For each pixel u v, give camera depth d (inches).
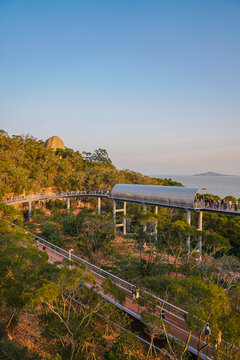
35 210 2377.0
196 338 703.7
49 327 668.1
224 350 519.5
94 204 3344.0
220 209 1517.0
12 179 2482.8
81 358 638.5
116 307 847.7
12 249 695.7
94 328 785.6
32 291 585.6
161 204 1781.5
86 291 741.9
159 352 727.1
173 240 1422.2
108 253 1525.6
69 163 3769.7
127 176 3644.2
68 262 704.4
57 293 551.2
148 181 3575.3
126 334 732.0
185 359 629.6
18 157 3115.2
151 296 773.3
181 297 607.5
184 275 1275.8
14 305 580.4
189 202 1583.4
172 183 3909.9
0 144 3302.2
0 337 653.9
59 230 1833.2
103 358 669.3
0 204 1648.6
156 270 1259.8
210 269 1250.0
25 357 610.5
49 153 3634.4
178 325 768.3
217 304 537.6
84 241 1539.1
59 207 2886.3
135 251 1678.2
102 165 4315.9
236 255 1754.4
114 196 2209.6
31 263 684.7
